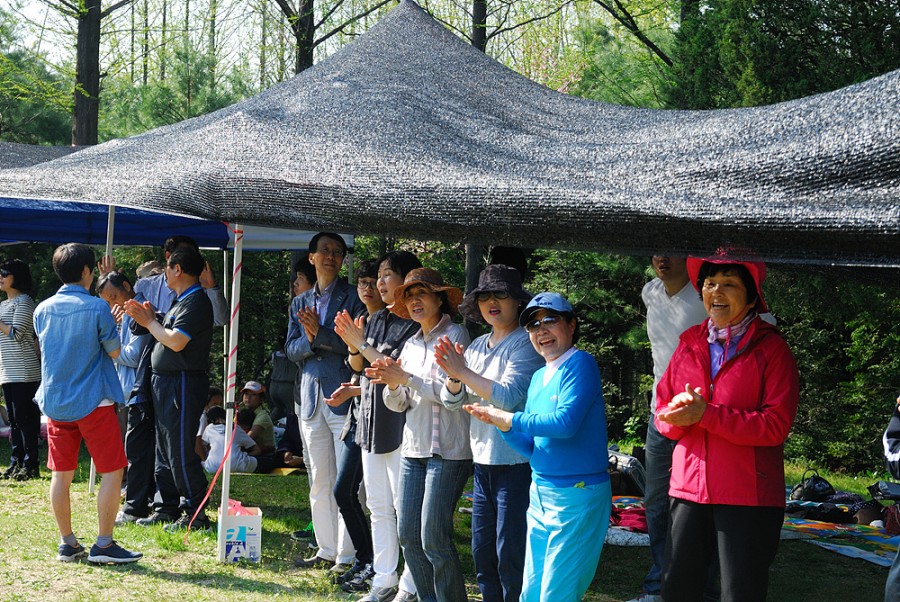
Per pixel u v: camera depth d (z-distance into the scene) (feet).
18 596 16.03
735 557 11.08
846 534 23.29
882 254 8.54
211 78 49.47
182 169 14.34
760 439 10.94
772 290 32.24
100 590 16.61
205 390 21.61
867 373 43.37
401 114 14.62
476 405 12.91
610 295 51.08
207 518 21.57
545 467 12.48
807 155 9.57
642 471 26.37
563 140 13.66
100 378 17.89
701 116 14.05
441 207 11.48
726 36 32.89
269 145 14.02
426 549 14.67
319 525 18.76
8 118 52.03
